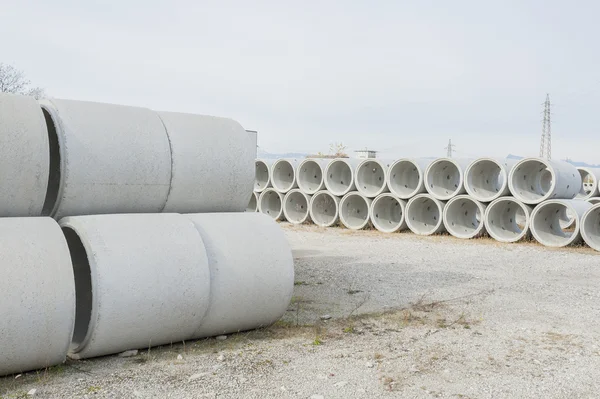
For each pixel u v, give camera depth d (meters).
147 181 5.20
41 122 4.61
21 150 4.42
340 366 4.62
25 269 4.05
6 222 4.29
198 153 5.55
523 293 7.71
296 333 5.53
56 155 5.35
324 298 7.16
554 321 6.25
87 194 4.90
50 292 4.09
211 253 5.07
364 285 8.02
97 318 4.34
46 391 3.93
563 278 8.98
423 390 4.17
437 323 6.05
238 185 5.85
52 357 4.21
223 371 4.42
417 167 14.74
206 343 5.12
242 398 3.92
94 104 5.25
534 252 11.90
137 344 4.68
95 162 4.88
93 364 4.50
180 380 4.21
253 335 5.41
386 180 15.23
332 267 9.48
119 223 4.76
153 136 5.31
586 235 12.58
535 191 14.62
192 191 5.54
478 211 15.85
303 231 15.18
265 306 5.34
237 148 5.87
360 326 5.86
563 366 4.77
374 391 4.13
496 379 4.43
